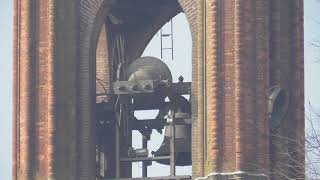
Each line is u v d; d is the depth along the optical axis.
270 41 111.00
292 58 111.94
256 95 108.12
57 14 110.12
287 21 112.06
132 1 115.44
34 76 109.81
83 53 110.62
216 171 106.75
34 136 109.19
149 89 110.06
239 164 106.69
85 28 110.88
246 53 108.19
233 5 108.56
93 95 110.56
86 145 109.81
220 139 107.25
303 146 103.38
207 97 108.31
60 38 110.06
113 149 111.06
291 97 111.44
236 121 107.44
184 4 110.38
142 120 111.25
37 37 110.12
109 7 111.69
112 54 115.69
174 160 109.62
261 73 108.38
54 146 108.88
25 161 108.88
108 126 111.31
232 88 107.88
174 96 110.12
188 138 110.00
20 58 110.12
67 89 109.75
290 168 106.69
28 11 110.31
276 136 107.50
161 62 110.50
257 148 107.38
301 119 111.31
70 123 109.44
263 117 107.94
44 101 109.56
